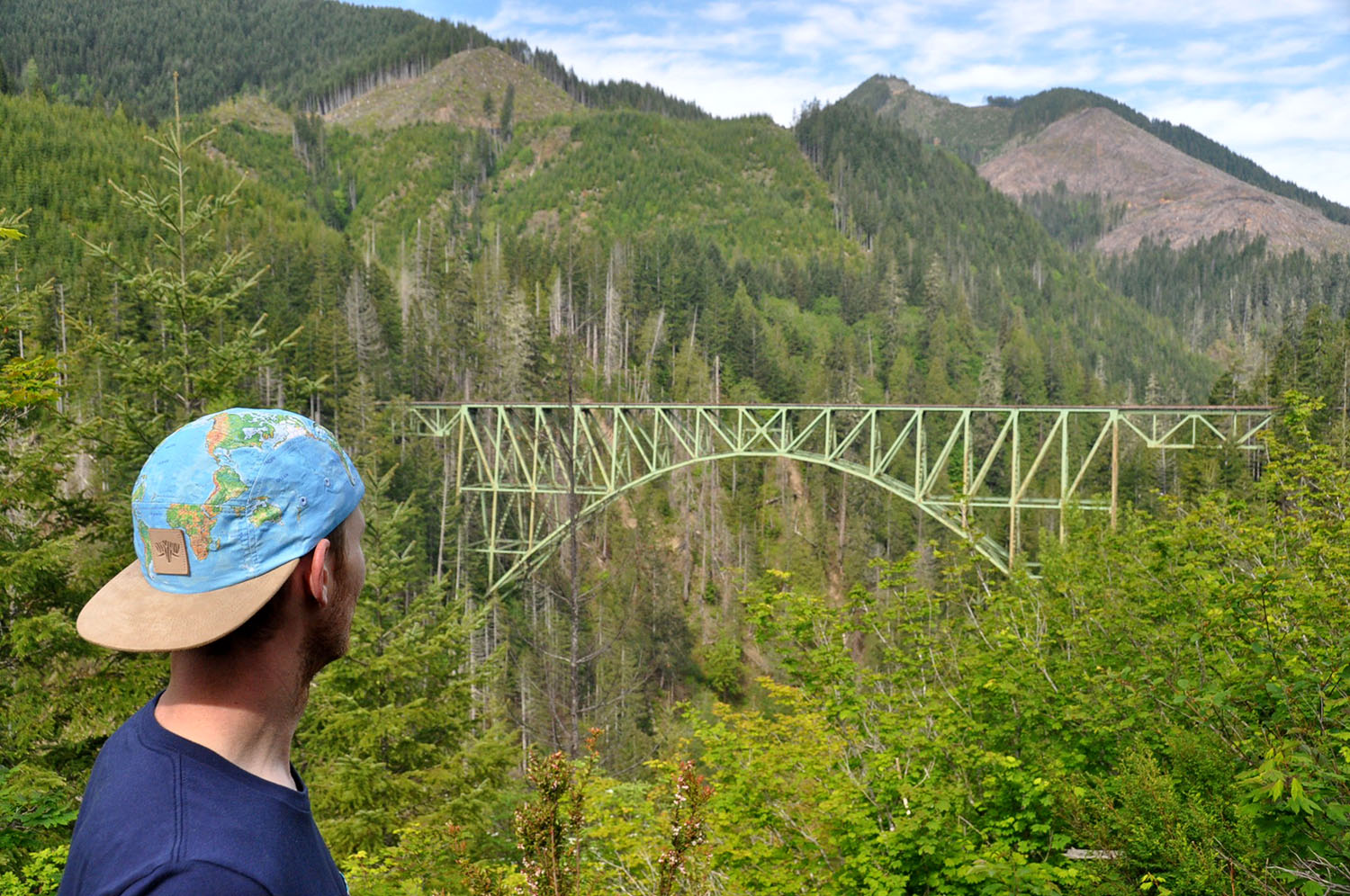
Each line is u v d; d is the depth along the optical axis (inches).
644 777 906.1
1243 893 172.6
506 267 4672.7
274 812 40.4
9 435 401.4
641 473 3014.3
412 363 3294.8
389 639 562.9
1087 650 287.6
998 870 213.9
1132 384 7126.0
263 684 42.7
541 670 1039.6
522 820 146.0
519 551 1902.1
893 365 5556.1
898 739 272.5
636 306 4643.2
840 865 279.0
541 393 2952.8
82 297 2399.1
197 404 502.0
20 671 370.9
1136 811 192.2
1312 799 170.4
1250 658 226.7
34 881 231.3
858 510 3321.9
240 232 3794.3
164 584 41.6
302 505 43.0
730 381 4566.9
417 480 2182.6
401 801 473.7
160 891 35.2
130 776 39.6
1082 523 450.6
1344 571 235.6
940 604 333.7
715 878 268.2
